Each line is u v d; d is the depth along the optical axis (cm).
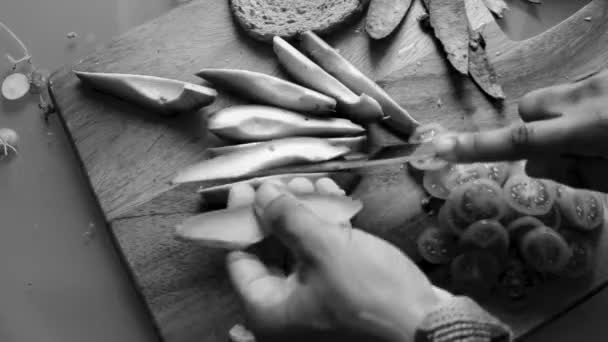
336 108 68
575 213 64
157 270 64
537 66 70
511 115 68
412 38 70
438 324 48
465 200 64
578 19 71
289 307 52
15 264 68
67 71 68
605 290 68
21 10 73
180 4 73
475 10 71
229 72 67
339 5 69
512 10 75
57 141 70
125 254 64
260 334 54
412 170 67
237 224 61
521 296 64
